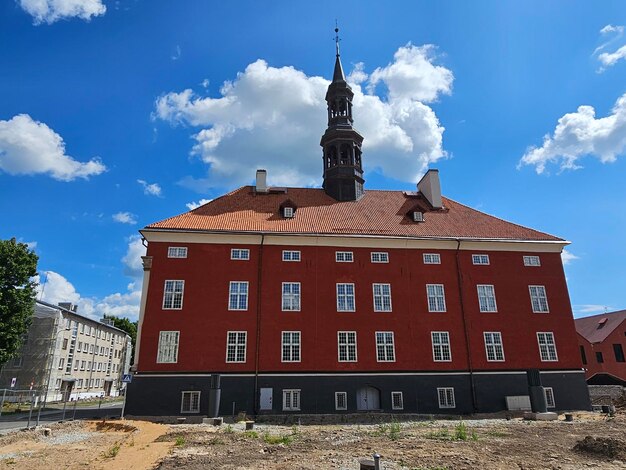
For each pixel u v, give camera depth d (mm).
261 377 34656
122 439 22922
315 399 34750
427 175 47062
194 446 20719
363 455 18109
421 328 37750
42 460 17859
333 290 37656
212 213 39906
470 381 37000
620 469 15711
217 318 35562
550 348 39000
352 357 36219
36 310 60500
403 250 39688
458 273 39781
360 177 46531
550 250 41656
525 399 36969
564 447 19812
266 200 43188
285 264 37750
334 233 38719
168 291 35688
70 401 62562
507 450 19094
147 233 36625
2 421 33094
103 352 79250
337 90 48312
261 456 18141
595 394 49031
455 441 21516
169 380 33656
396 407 35594
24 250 46656
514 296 39906
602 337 67875
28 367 58406
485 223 43594
